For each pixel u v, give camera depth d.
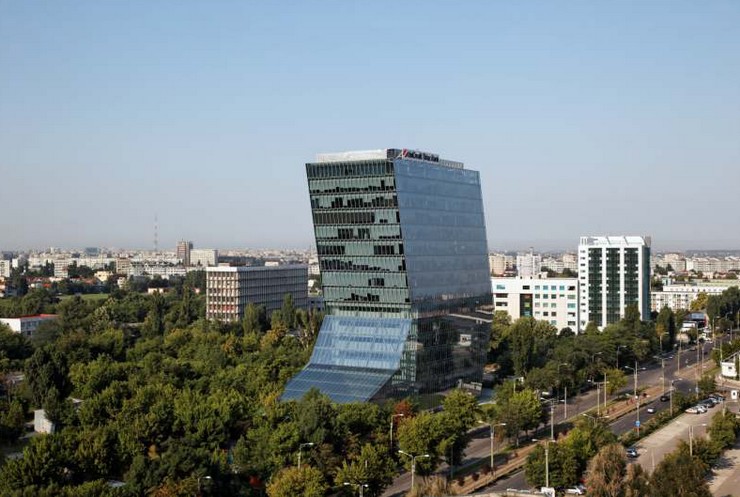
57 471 194.50
